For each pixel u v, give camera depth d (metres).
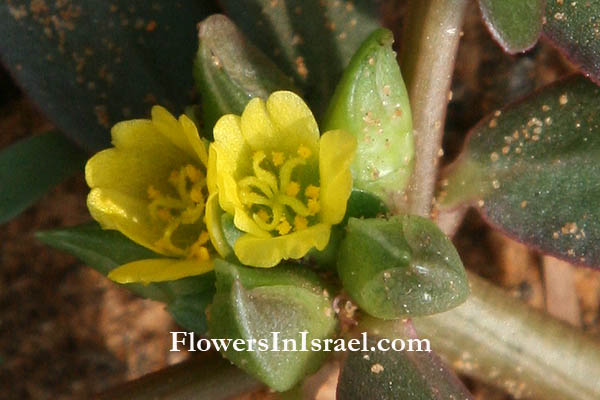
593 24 0.07
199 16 0.08
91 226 0.07
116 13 0.08
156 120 0.07
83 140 0.08
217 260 0.06
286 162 0.07
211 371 0.07
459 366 0.07
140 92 0.08
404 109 0.07
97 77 0.08
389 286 0.06
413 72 0.07
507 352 0.07
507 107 0.07
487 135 0.07
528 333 0.07
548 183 0.07
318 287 0.07
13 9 0.08
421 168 0.07
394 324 0.07
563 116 0.07
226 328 0.06
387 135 0.07
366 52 0.06
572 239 0.07
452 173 0.07
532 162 0.07
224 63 0.07
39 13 0.08
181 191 0.07
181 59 0.08
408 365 0.07
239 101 0.07
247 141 0.07
